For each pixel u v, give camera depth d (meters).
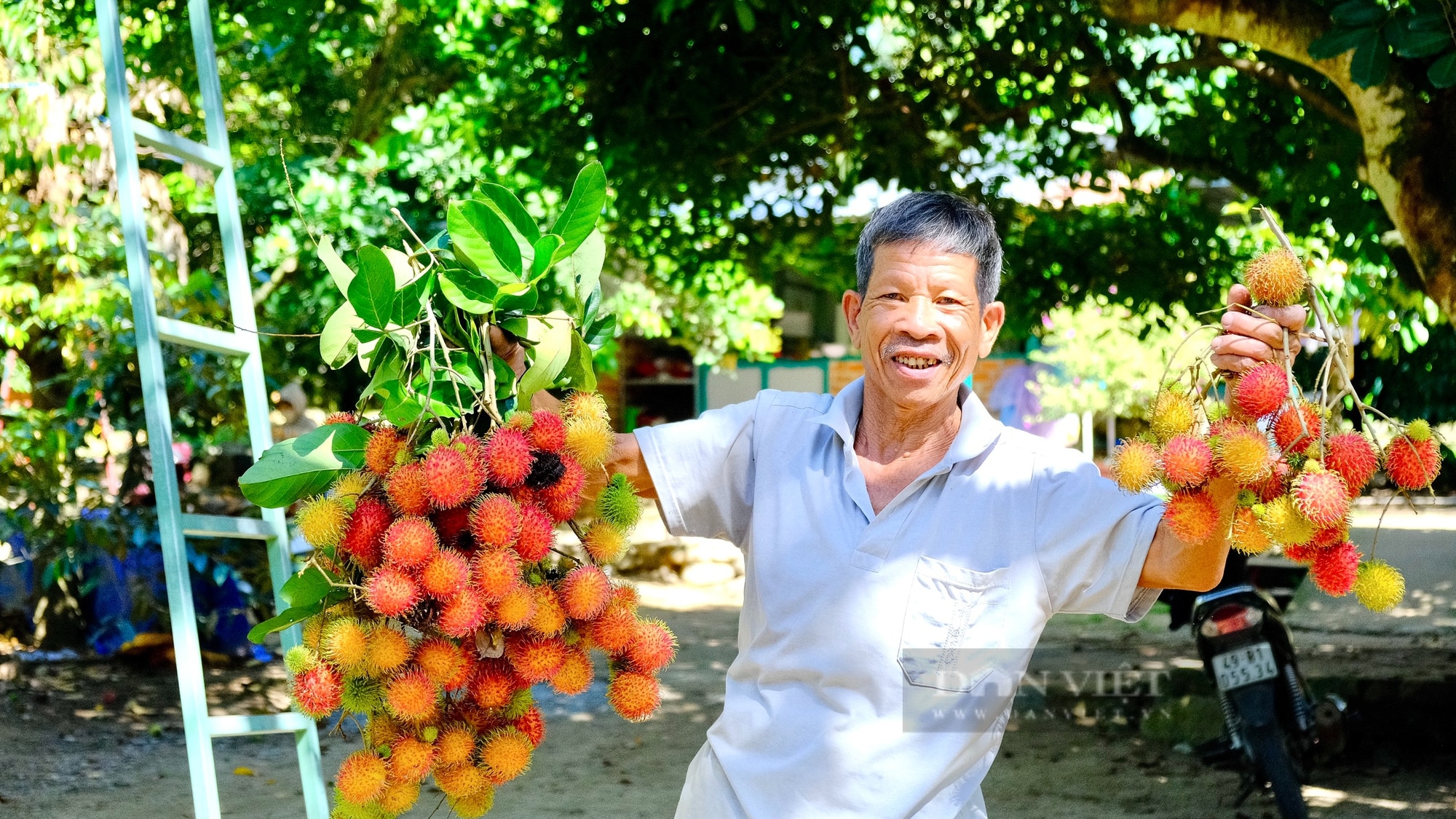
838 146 6.77
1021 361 16.08
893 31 6.80
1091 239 7.15
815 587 2.03
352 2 7.91
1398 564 9.22
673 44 5.99
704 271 7.80
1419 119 4.23
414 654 1.79
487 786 1.89
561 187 6.89
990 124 6.75
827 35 6.11
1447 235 4.18
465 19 7.95
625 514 1.97
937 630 2.00
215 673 6.89
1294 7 4.37
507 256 1.93
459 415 1.94
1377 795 4.95
